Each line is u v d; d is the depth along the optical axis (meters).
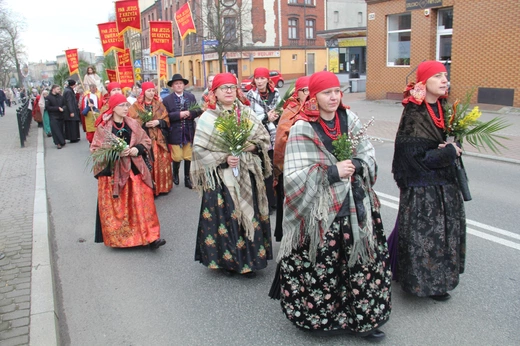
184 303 4.31
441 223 3.73
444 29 17.45
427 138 3.70
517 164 8.90
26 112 18.03
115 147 5.15
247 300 4.30
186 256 5.39
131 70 11.20
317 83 3.25
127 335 3.85
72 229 6.59
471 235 5.48
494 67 15.45
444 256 3.78
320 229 3.25
